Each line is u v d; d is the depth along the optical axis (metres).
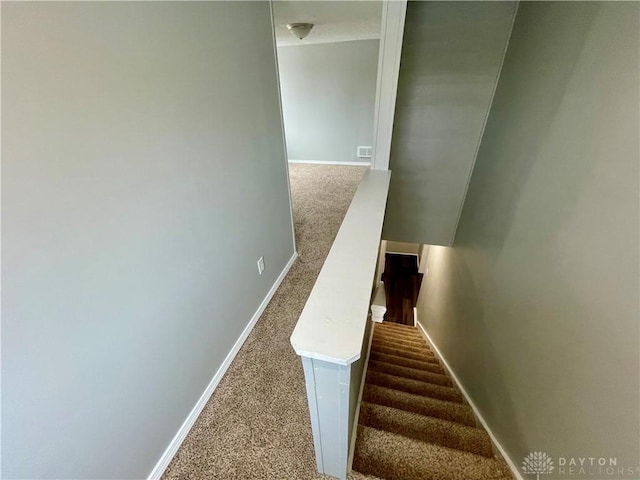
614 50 0.95
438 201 2.94
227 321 1.64
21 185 0.65
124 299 0.95
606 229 0.91
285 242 2.43
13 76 0.61
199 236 1.30
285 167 2.28
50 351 0.75
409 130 2.64
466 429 1.51
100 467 0.95
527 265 1.43
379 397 1.73
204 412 1.47
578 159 1.10
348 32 3.71
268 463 1.26
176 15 1.03
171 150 1.08
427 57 2.29
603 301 0.90
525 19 1.81
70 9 0.70
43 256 0.71
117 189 0.88
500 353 1.63
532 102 1.56
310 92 4.98
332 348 0.72
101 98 0.80
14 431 0.71
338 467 1.13
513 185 1.68
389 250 6.03
